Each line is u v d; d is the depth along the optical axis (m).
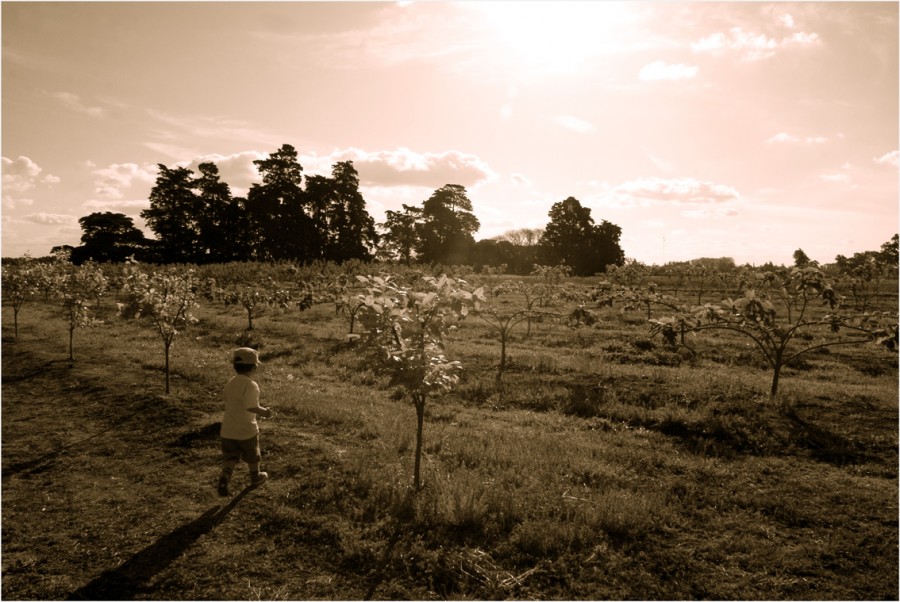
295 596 4.19
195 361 13.65
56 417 9.11
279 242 66.38
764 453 7.37
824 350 15.42
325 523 5.29
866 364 13.66
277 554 4.81
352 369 12.96
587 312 13.33
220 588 4.30
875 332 9.07
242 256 67.31
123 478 6.57
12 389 11.12
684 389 10.39
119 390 10.55
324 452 7.18
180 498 5.98
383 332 5.73
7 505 5.85
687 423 8.45
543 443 7.55
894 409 9.05
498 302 28.03
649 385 10.97
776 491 6.08
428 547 4.86
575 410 9.55
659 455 7.19
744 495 5.94
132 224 69.75
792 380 11.65
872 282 36.88
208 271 41.34
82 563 4.69
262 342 17.06
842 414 8.81
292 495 5.94
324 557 4.75
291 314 24.88
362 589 4.29
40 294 31.81
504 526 5.18
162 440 7.86
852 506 5.69
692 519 5.44
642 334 18.14
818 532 5.17
